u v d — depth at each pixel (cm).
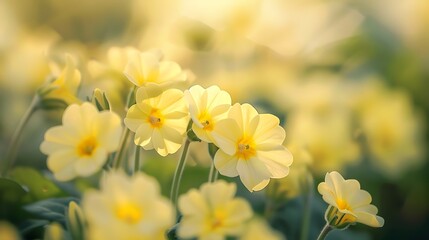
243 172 43
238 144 44
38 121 84
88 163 40
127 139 47
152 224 36
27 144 84
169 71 47
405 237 90
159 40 100
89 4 116
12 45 85
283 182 56
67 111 41
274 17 98
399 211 91
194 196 40
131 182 37
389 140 88
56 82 54
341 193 44
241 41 96
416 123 90
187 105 43
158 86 44
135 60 47
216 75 88
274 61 97
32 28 113
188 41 96
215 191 40
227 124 43
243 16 96
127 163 51
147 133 44
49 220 49
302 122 75
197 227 40
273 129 44
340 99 87
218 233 40
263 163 44
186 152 46
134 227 36
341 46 109
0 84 80
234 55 96
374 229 86
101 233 37
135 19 116
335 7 116
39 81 78
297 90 88
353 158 79
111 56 55
